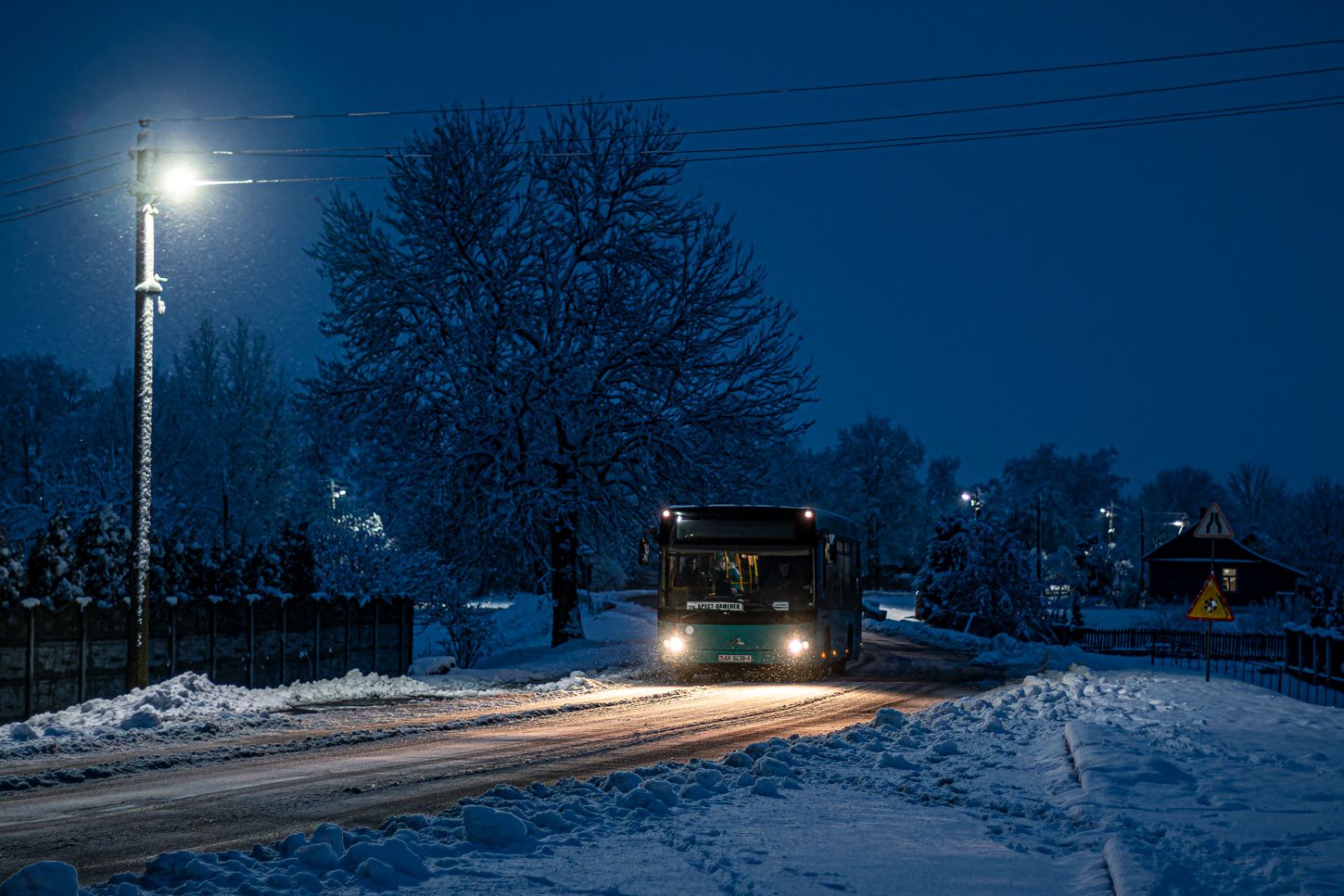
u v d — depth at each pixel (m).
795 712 16.80
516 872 6.12
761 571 22.58
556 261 35.62
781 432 35.69
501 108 35.94
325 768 10.86
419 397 34.59
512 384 34.28
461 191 34.88
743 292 35.62
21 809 8.66
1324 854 6.57
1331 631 27.44
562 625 35.34
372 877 5.81
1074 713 14.86
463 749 12.39
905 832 7.43
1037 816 8.19
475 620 30.70
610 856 6.56
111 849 7.27
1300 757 10.61
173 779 10.15
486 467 34.72
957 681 23.83
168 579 20.19
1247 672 32.50
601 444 35.50
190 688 17.81
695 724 15.09
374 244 35.41
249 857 6.39
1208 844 6.88
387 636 26.11
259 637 21.42
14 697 15.95
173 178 18.41
